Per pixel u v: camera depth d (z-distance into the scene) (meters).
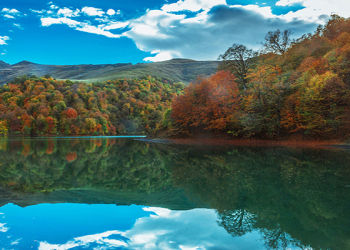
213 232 5.11
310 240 4.71
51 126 121.88
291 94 34.75
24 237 4.72
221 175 11.66
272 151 22.80
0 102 143.25
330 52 32.97
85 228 5.28
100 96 173.00
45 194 8.51
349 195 7.99
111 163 17.05
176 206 7.01
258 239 4.80
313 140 31.44
